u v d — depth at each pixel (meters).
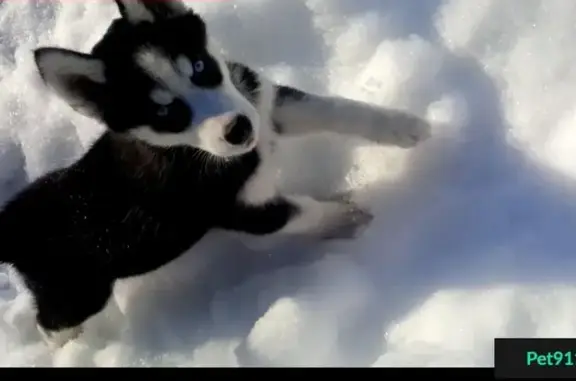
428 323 0.75
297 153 0.95
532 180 0.83
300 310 0.79
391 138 0.89
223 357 0.81
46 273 0.86
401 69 0.92
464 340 0.73
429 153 0.89
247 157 0.82
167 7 0.77
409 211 0.86
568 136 0.85
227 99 0.76
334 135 0.94
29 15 1.16
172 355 0.85
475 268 0.78
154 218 0.84
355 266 0.82
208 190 0.83
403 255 0.82
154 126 0.77
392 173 0.90
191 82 0.76
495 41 0.92
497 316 0.73
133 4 0.77
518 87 0.89
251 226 0.87
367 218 0.87
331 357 0.77
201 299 0.90
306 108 0.87
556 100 0.87
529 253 0.77
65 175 0.85
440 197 0.85
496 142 0.87
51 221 0.85
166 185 0.82
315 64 0.99
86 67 0.75
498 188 0.83
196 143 0.77
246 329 0.83
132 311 0.91
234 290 0.88
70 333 0.89
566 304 0.72
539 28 0.91
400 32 0.96
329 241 0.88
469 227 0.81
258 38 1.02
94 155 0.83
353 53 0.98
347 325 0.78
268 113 0.86
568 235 0.78
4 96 1.09
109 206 0.83
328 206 0.87
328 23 1.00
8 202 0.86
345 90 0.96
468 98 0.90
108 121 0.78
